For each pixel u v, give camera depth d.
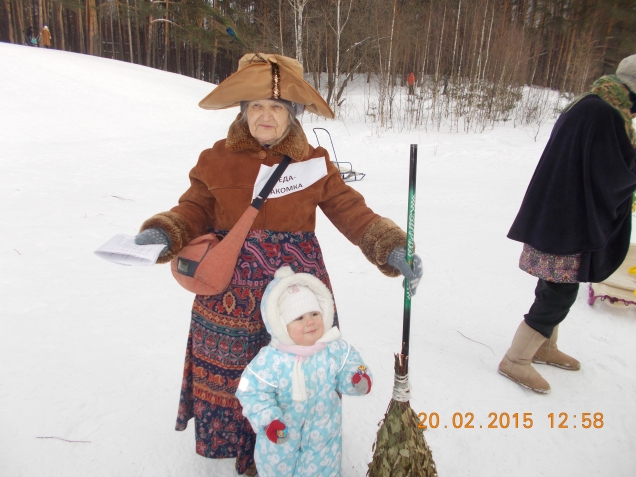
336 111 16.97
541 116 14.55
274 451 1.66
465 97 15.06
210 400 1.85
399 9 17.86
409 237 1.62
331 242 5.00
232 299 1.79
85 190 7.44
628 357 2.87
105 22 34.75
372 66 18.09
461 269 4.20
